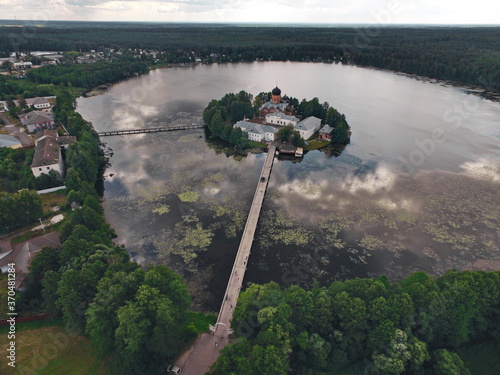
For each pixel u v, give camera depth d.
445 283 56.72
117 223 95.19
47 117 156.00
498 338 57.72
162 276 58.06
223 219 97.12
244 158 138.50
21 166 120.25
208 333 60.81
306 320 52.94
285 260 81.81
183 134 164.62
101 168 128.38
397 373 48.31
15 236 86.31
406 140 155.88
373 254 83.94
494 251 84.56
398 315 52.19
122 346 51.06
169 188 113.81
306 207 103.06
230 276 75.44
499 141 152.88
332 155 141.00
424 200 106.31
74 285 55.78
